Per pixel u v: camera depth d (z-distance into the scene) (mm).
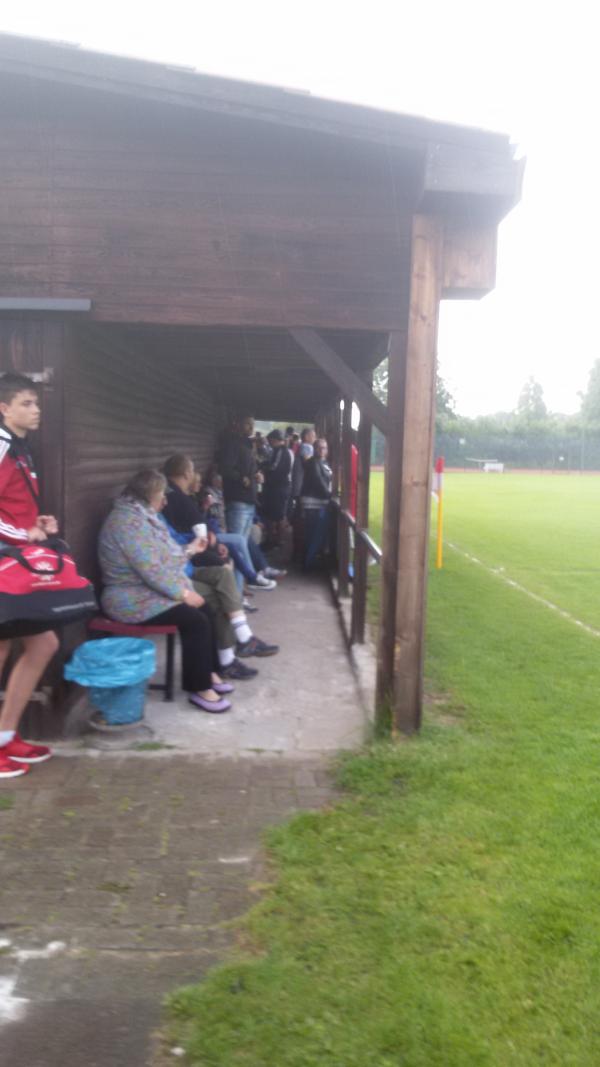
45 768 4336
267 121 4059
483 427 55688
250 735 4855
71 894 3225
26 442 4281
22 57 3949
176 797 4035
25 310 4371
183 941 2957
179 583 5074
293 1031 2506
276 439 12531
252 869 3412
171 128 4426
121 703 4719
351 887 3234
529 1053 2439
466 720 5172
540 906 3100
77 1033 2529
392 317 4566
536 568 11711
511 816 3807
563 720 5203
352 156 4438
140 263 4480
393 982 2705
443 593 9578
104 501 5527
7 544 4059
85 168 4445
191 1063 2408
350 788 4121
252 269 4516
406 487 4617
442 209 4375
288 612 8344
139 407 6648
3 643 4277
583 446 52938
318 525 10719
